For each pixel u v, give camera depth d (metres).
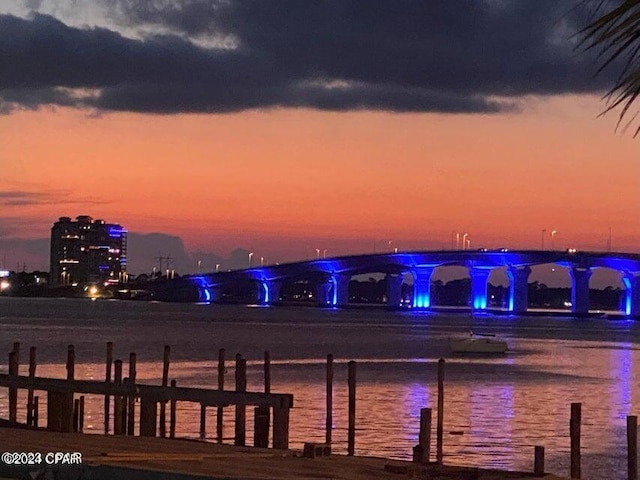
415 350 119.75
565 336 192.25
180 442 20.05
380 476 16.64
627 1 4.04
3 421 25.92
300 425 42.41
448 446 38.19
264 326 195.50
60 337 127.62
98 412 42.34
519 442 39.88
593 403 58.59
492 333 197.12
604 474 32.88
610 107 4.10
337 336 156.00
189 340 127.44
